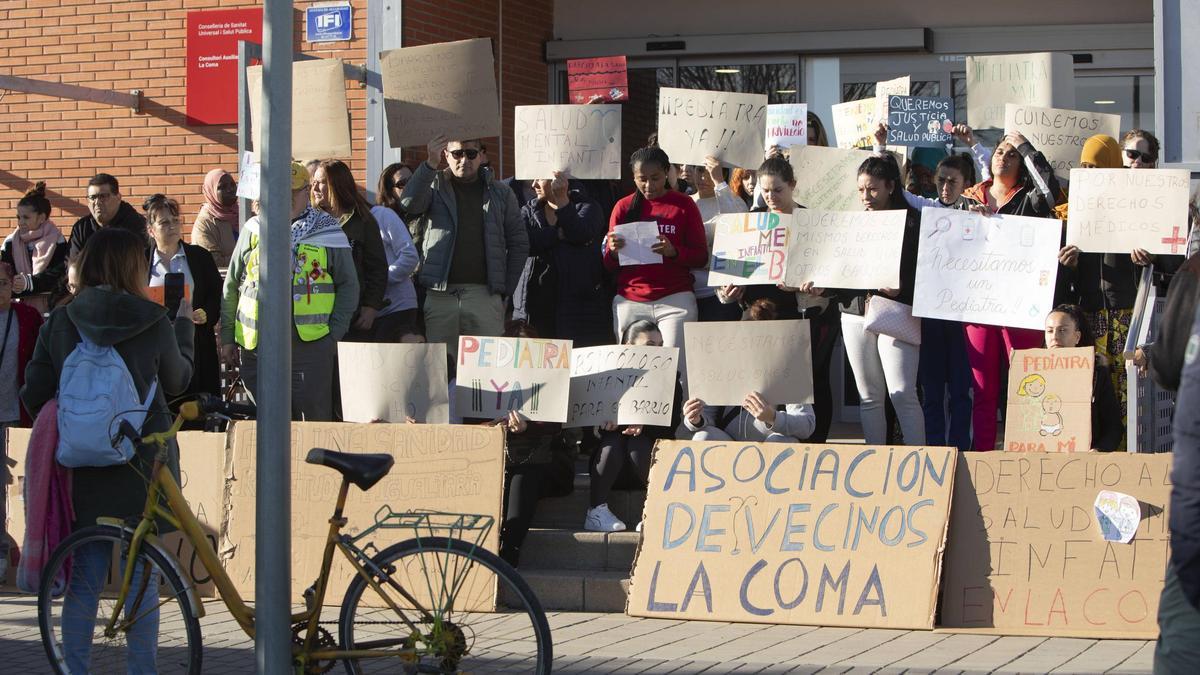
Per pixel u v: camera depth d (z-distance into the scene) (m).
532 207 8.88
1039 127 8.14
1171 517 3.25
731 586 6.87
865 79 11.86
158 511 5.39
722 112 8.72
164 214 8.55
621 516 7.83
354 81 10.52
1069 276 7.85
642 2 12.06
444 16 10.84
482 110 8.45
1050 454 6.67
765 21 11.89
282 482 5.03
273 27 5.00
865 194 7.61
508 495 7.47
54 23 11.34
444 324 8.40
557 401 7.36
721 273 7.90
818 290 7.57
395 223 8.55
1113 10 11.38
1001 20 11.56
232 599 5.35
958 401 7.87
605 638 6.48
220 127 10.97
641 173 8.23
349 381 7.58
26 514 5.78
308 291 7.76
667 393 7.38
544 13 12.14
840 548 6.79
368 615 5.14
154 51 11.11
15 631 6.82
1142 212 7.32
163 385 5.80
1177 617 3.31
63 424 5.46
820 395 7.86
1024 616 6.57
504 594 5.15
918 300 7.40
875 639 6.40
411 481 7.37
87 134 11.27
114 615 5.43
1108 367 7.20
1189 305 3.64
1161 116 8.34
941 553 6.64
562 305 8.77
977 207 7.52
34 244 10.58
